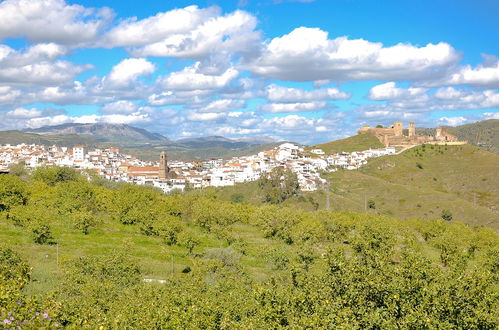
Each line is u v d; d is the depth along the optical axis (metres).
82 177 125.25
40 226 56.44
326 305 21.91
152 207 82.31
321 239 73.94
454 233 79.12
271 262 53.88
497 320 19.03
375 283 22.11
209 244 68.56
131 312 25.73
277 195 156.12
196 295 32.81
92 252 55.28
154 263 53.22
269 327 21.64
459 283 21.11
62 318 18.59
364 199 169.50
